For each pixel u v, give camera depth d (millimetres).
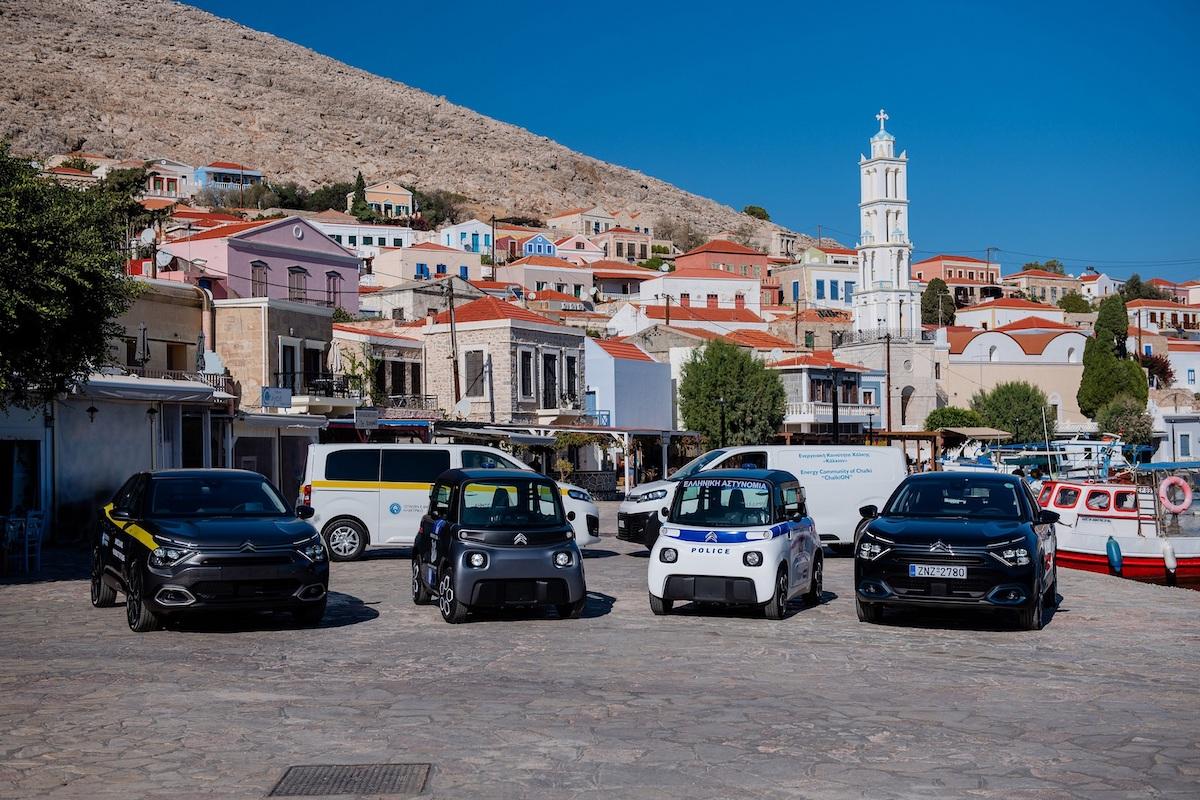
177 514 14703
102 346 20188
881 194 89125
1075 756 7945
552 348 55125
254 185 166125
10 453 28125
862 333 85812
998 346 89125
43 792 7094
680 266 138000
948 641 13430
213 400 33688
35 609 16141
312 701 9711
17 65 199125
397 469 23578
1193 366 107250
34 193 18734
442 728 8711
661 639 13383
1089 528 28969
